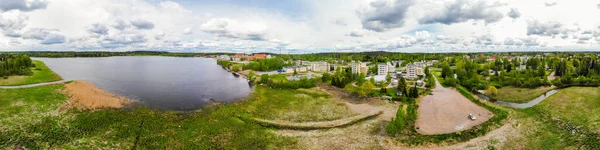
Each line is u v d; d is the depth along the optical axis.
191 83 150.88
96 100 92.25
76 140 60.19
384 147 61.97
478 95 124.12
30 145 56.72
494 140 65.38
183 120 75.81
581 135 66.12
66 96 96.00
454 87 140.38
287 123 77.94
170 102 98.38
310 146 62.31
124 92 115.19
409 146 62.59
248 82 161.38
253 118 81.19
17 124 67.50
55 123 69.56
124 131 66.00
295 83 132.12
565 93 106.81
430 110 93.06
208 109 88.25
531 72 165.62
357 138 67.06
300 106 96.88
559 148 60.59
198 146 60.06
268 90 125.50
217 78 179.88
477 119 83.12
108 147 57.97
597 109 82.81
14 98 89.44
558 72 174.75
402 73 194.25
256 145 61.78
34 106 82.06
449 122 80.25
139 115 78.62
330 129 73.44
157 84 142.38
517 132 70.44
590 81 132.50
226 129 70.50
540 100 108.62
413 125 77.12
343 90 129.38
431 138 66.56
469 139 66.00
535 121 78.88
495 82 152.62
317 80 161.12
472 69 190.50
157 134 65.31
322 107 95.81
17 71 139.12
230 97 110.44
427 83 141.12
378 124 77.25
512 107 96.94
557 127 73.00
